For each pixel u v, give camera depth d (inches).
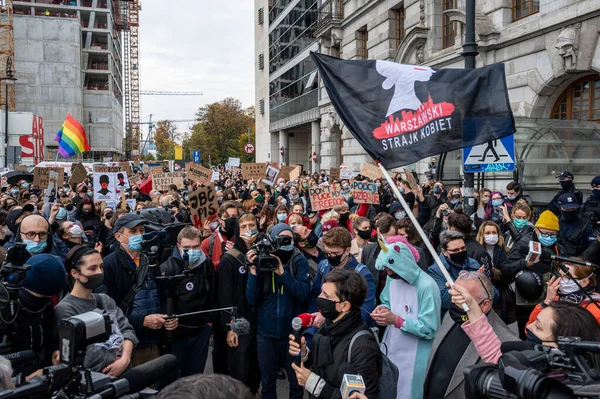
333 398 118.0
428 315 145.2
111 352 139.2
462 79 194.7
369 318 171.5
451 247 175.9
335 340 124.1
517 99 643.5
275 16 2022.6
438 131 192.2
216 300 199.3
